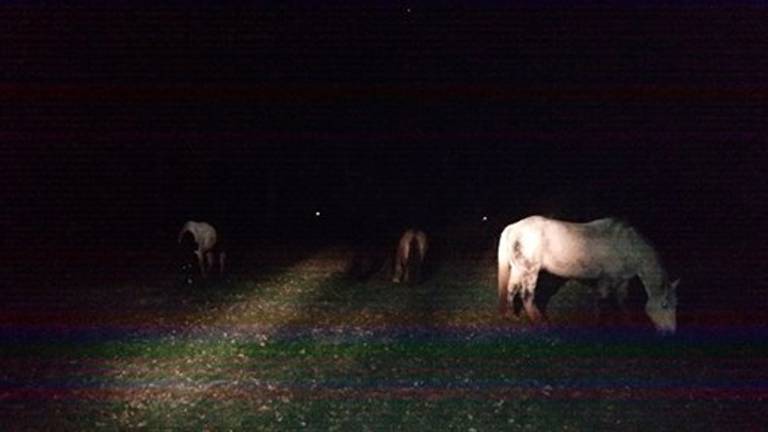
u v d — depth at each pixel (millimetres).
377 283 15312
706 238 16188
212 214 20203
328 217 19891
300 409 9570
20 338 12297
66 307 14055
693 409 9383
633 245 11602
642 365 10719
